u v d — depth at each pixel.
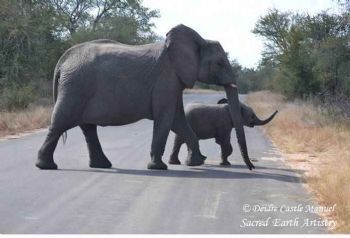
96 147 14.34
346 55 29.28
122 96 14.03
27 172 13.26
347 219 8.84
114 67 14.07
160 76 14.12
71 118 14.02
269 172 14.02
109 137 22.23
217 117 15.20
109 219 8.95
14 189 11.16
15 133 22.69
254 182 12.48
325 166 13.91
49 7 40.53
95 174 13.18
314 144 19.27
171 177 12.97
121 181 12.29
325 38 32.59
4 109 29.98
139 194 10.92
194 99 56.38
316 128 22.95
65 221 8.77
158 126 14.12
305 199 10.70
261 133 25.33
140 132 24.61
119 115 14.12
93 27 57.94
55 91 14.56
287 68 43.50
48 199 10.31
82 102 14.05
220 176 13.27
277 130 24.52
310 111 29.48
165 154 17.17
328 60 29.52
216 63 14.27
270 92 71.56
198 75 14.31
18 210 9.42
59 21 40.34
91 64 14.09
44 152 13.88
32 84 35.44
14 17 36.16
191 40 14.27
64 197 10.51
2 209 9.48
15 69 35.50
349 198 9.66
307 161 16.25
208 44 14.38
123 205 9.95
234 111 14.23
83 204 9.97
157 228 8.44
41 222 8.69
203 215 9.31
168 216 9.20
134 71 14.09
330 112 26.14
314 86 42.34
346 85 29.56
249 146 20.08
